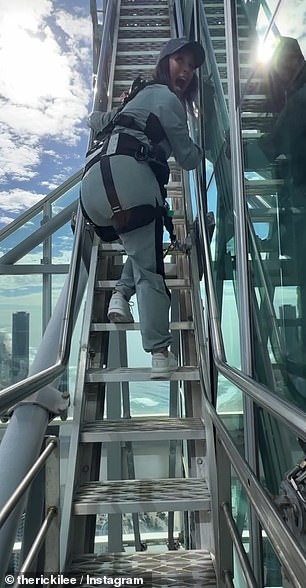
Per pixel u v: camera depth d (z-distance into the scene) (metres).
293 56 1.27
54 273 3.88
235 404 1.75
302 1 1.19
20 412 1.37
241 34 1.68
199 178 2.29
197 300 2.05
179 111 1.82
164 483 1.58
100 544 3.21
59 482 1.32
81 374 1.79
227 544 1.28
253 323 1.54
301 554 0.64
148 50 4.06
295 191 1.32
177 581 1.30
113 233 1.92
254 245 1.56
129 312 1.99
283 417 0.73
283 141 1.38
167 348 1.79
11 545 1.15
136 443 3.82
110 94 3.36
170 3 4.36
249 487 0.91
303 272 1.26
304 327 1.24
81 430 1.63
